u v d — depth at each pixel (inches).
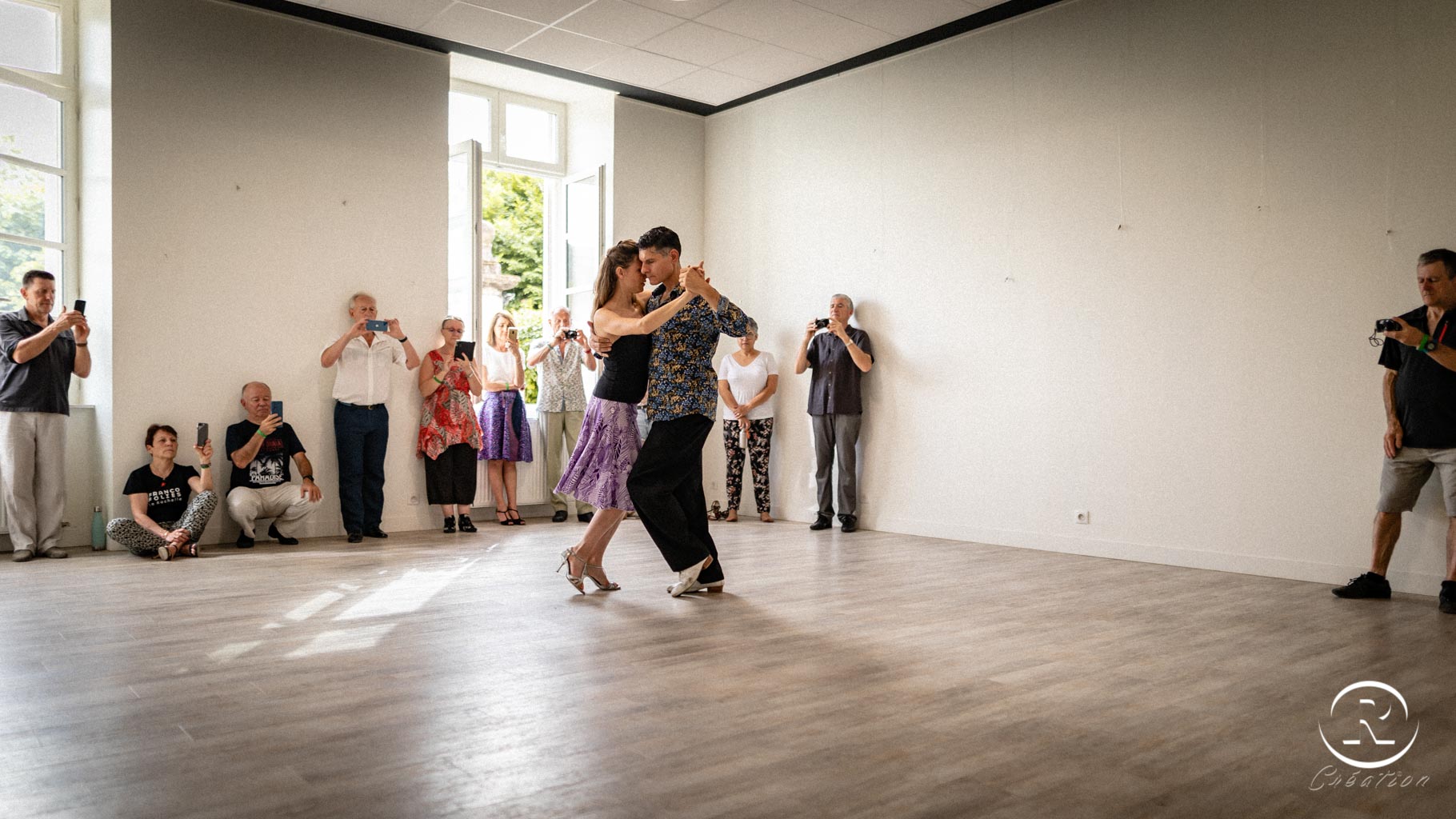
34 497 204.1
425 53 265.4
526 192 630.5
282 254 241.4
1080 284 229.0
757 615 148.6
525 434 281.6
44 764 82.8
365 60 255.0
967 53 253.0
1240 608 159.3
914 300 264.8
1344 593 169.6
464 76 292.7
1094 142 226.7
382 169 258.1
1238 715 100.1
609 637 132.9
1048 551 231.5
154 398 222.5
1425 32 177.5
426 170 265.7
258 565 196.5
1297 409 193.0
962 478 252.4
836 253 285.9
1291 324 194.2
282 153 241.6
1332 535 187.3
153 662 117.5
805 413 294.5
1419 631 141.9
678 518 159.0
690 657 121.8
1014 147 242.7
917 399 263.6
